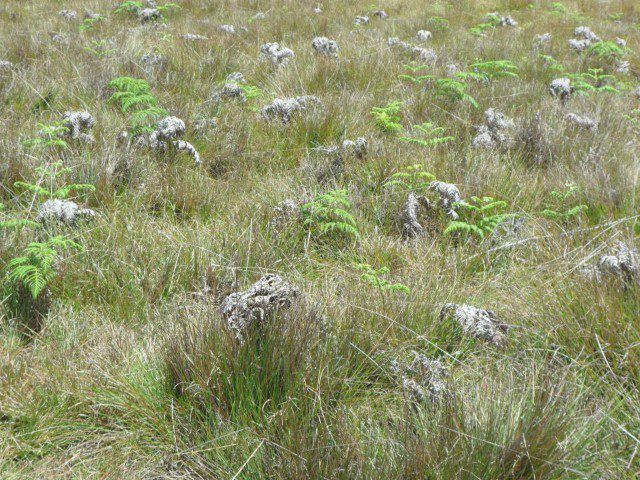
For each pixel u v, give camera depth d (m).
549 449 1.95
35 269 2.71
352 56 7.43
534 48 8.95
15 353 2.54
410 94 6.25
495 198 4.16
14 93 5.55
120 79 4.96
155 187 4.07
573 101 6.46
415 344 2.73
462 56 8.25
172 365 2.38
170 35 8.35
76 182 3.98
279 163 4.87
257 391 2.30
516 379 2.33
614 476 1.93
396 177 4.31
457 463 1.90
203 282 3.11
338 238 3.73
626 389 2.35
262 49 7.91
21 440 2.18
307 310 2.60
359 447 2.07
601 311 2.63
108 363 2.52
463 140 5.30
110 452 2.18
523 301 2.96
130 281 3.07
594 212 3.96
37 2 11.38
